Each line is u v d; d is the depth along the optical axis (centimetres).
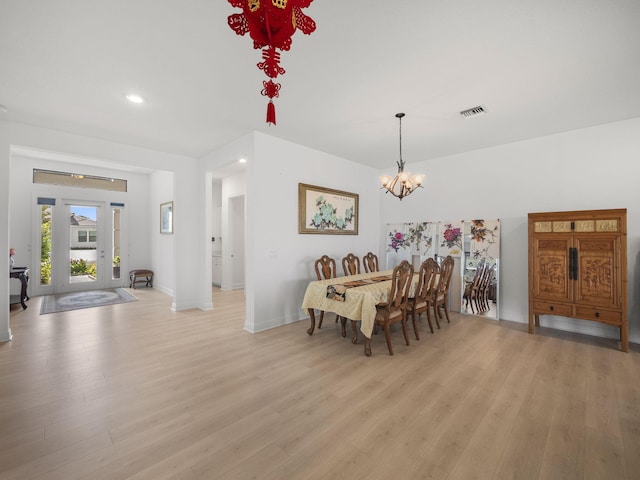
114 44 211
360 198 548
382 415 203
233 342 341
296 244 433
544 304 365
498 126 366
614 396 227
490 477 150
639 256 342
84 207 658
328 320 436
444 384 245
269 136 396
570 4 175
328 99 294
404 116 335
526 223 419
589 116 337
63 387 237
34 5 173
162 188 668
